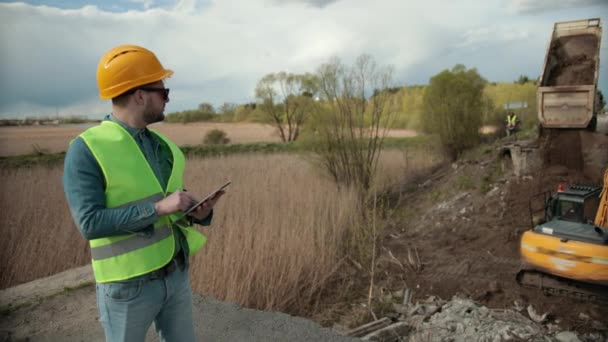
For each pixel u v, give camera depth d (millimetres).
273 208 9531
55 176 12406
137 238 2033
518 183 12367
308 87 35438
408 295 8000
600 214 7641
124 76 2045
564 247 7102
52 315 3947
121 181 1978
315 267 8055
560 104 11711
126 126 2109
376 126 13773
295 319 3941
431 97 18922
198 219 2271
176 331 2342
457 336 6340
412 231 11500
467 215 11875
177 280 2234
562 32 12305
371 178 13273
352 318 7055
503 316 7000
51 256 7848
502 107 22781
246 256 7094
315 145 13695
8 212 8648
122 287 2020
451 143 18656
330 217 10062
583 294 7211
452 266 9023
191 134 47344
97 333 3676
